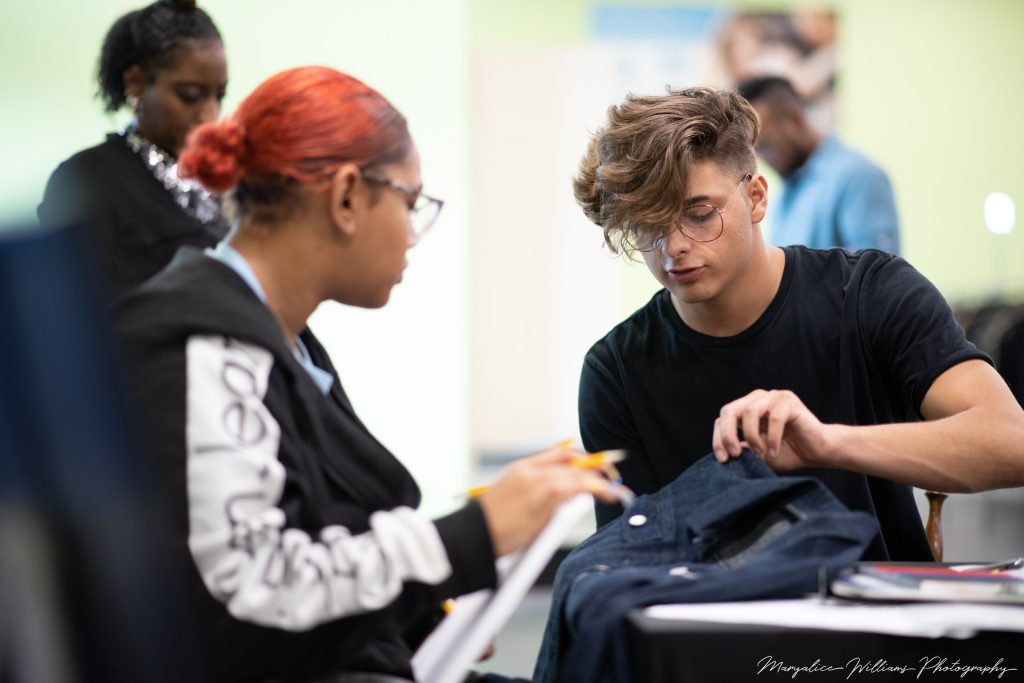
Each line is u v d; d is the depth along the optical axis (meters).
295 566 1.10
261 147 1.24
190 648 0.77
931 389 1.63
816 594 1.23
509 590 1.17
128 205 2.04
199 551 1.09
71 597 0.72
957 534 5.09
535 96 5.24
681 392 1.76
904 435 1.52
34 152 4.95
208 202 2.10
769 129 4.49
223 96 2.17
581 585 1.30
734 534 1.37
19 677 0.70
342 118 1.25
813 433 1.48
